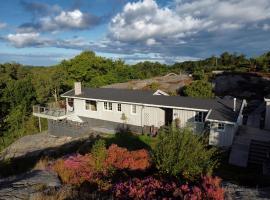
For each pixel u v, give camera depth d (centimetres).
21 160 2081
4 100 3950
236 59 7881
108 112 2892
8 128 3803
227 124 1950
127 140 2359
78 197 882
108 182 1020
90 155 1254
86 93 3155
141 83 5116
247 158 1688
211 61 8544
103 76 5681
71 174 1125
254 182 1266
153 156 1175
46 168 1330
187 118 2364
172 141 1131
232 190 991
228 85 4588
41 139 2795
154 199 800
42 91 4184
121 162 1225
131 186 889
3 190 964
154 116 2594
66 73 5169
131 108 2717
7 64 6456
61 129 2833
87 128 2730
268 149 1747
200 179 957
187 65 9194
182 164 1055
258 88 4256
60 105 3766
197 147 1095
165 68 8850
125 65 6500
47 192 916
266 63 5750
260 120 2547
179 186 902
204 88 3412
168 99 2611
